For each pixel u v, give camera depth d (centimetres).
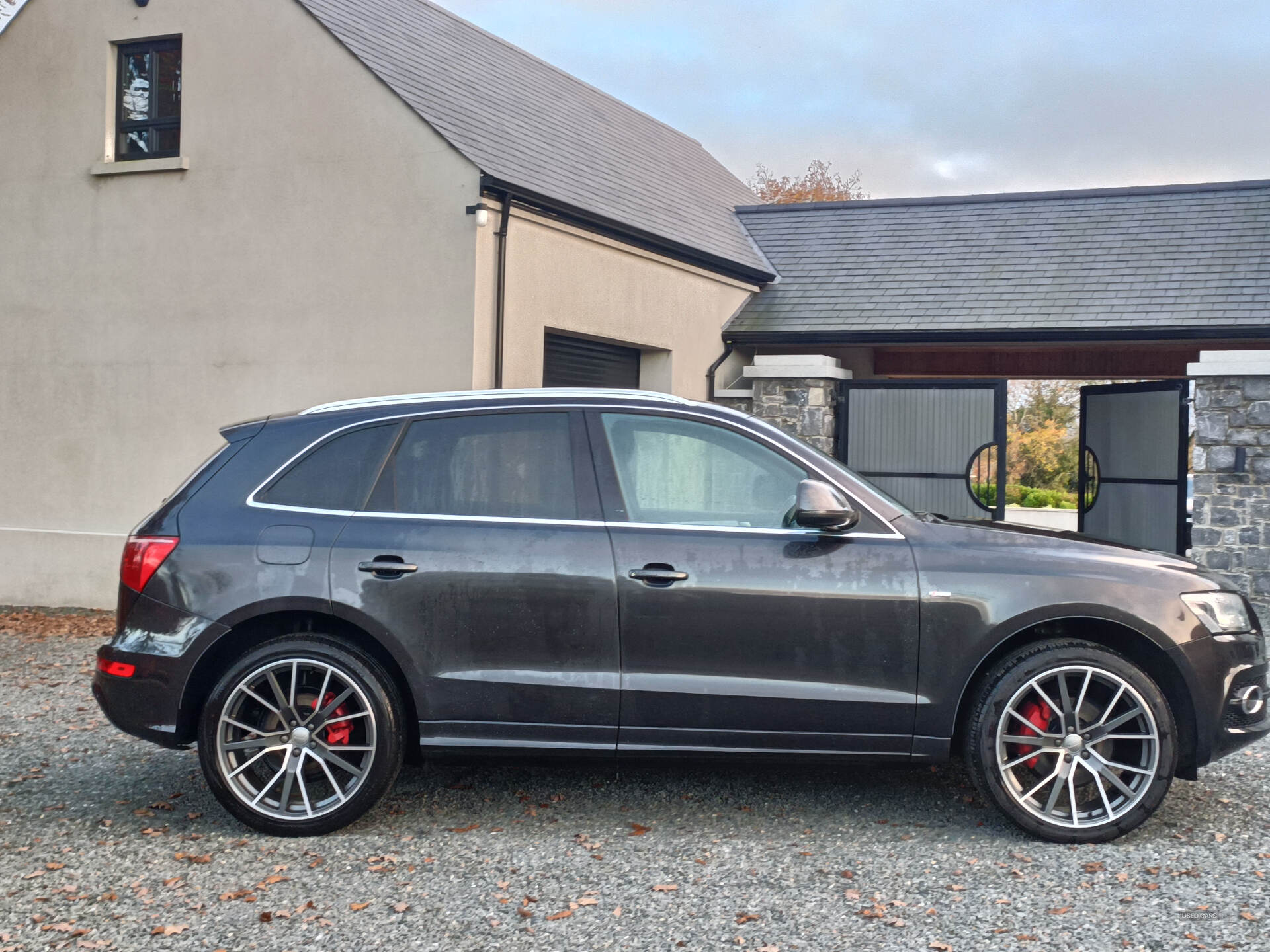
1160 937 323
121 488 1009
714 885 363
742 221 1533
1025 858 386
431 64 1082
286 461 434
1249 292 1133
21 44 1044
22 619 971
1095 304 1170
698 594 407
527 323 939
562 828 420
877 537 413
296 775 413
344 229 925
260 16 955
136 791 472
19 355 1048
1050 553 414
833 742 407
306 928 332
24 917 342
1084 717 407
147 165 992
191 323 984
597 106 1457
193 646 413
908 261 1355
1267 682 421
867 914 339
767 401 1204
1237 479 1037
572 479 425
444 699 412
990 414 1156
